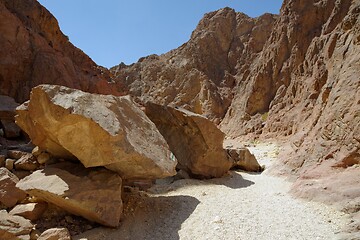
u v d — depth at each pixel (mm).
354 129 8547
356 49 10445
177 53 42344
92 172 6543
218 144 11680
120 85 27297
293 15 26375
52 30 18641
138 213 7039
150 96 39156
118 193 6301
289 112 21344
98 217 5934
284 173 11328
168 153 7910
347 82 9820
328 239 5430
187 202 8016
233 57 38875
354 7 14086
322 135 9977
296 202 7707
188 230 6211
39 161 7453
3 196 6367
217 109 33469
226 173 12258
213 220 6562
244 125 25547
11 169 7469
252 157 13852
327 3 24609
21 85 13867
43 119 5770
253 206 7547
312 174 9016
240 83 34219
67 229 5594
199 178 11461
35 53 15070
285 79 24797
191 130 11633
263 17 39312
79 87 17281
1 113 9953
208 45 39656
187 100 36375
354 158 8312
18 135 10070
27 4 17047
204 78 36188
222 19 41219
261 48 37969
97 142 5824
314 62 21047
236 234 5883
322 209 6902
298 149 11891
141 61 48219
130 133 6766
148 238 5914
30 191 6125
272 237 5688
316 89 18531
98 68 23688
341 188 7445
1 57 13062
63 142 5883
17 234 5340
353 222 5820
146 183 9961
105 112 6031
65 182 6105
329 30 21609
